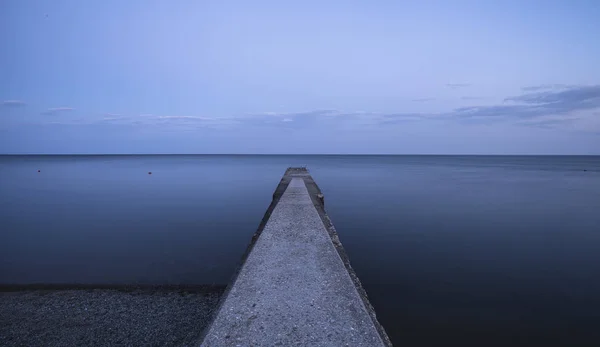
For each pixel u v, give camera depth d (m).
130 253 8.53
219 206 15.41
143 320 5.13
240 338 2.52
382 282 6.67
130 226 11.52
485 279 6.80
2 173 38.75
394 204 15.55
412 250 8.64
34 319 5.17
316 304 3.07
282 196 9.90
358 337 2.55
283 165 62.84
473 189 21.50
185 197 18.28
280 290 3.37
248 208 14.91
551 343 4.70
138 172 40.09
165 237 10.09
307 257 4.40
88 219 12.67
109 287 6.35
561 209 14.30
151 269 7.39
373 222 11.79
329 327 2.68
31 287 6.33
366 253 8.39
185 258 8.15
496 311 5.54
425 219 12.29
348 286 3.48
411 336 4.86
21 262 7.90
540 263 7.74
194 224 11.81
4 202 16.72
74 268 7.49
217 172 39.81
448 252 8.48
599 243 9.26
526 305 5.75
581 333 4.92
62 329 4.89
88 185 24.72
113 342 4.57
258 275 3.77
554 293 6.18
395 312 5.52
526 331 4.98
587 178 31.27
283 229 5.90
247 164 68.38
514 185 24.23
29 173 38.56
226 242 9.55
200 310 5.45
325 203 15.80
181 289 6.26
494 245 9.06
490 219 12.30
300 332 2.60
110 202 16.58
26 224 11.85
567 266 7.52
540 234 10.23
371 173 38.00
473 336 4.86
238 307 3.01
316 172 39.72
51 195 19.17
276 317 2.83
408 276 6.96
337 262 4.21
